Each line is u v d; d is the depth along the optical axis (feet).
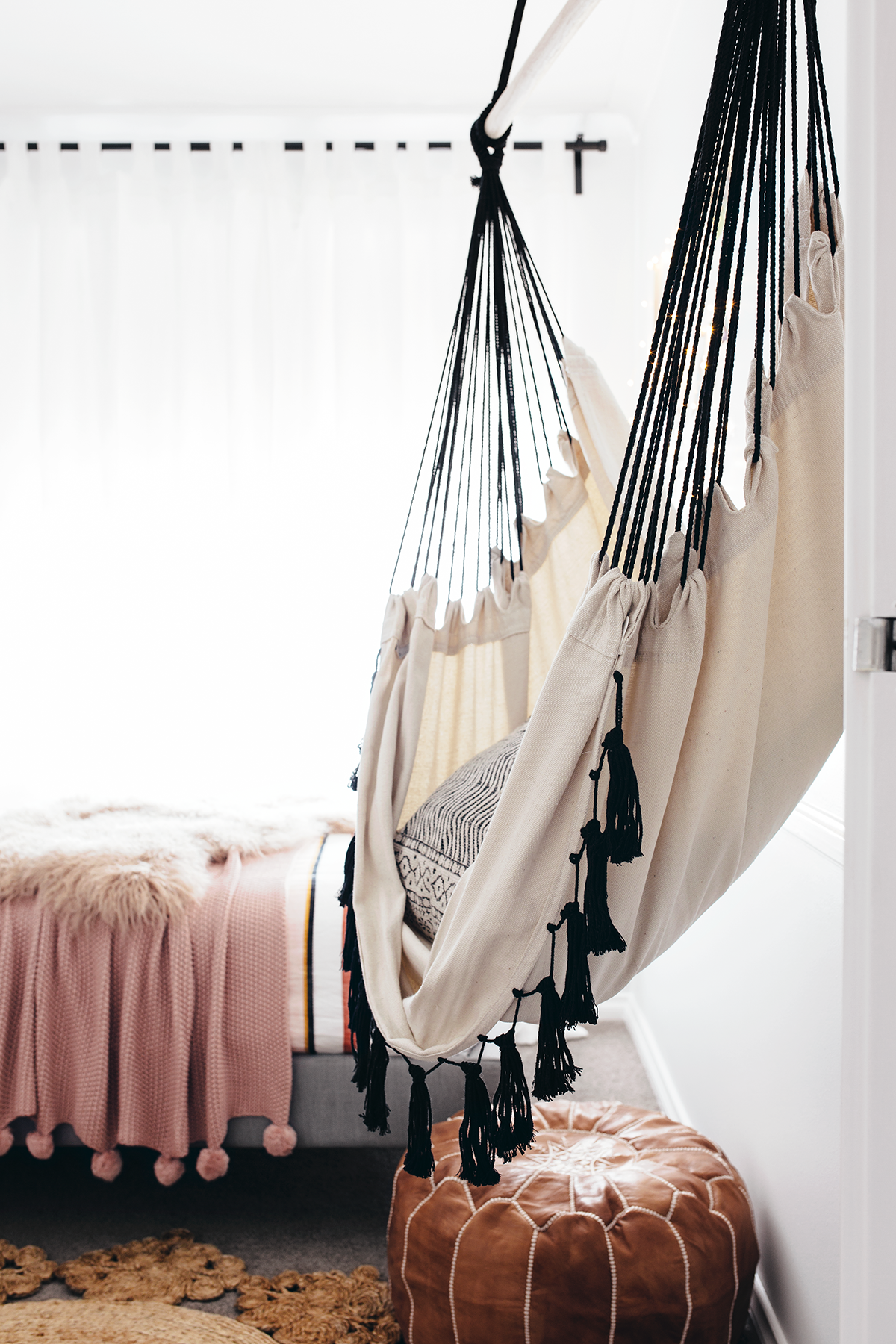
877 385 2.27
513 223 5.24
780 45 2.99
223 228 10.66
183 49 9.25
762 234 3.03
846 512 2.35
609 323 10.69
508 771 4.29
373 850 4.56
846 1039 2.35
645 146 10.00
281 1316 5.74
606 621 3.26
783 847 5.51
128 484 10.78
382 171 10.52
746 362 6.01
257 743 10.71
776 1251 5.44
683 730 3.30
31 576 10.96
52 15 8.69
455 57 9.45
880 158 2.24
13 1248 6.48
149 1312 5.79
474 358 5.49
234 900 6.67
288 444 10.66
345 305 10.55
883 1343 2.24
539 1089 3.46
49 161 10.53
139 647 10.76
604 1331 4.67
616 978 3.93
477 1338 4.82
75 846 6.96
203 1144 6.59
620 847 3.07
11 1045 6.52
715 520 3.24
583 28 8.90
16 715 10.80
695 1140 5.67
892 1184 2.25
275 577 10.69
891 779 2.26
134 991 6.41
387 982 4.04
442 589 10.51
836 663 3.32
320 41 9.14
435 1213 5.11
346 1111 6.53
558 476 5.44
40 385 10.64
